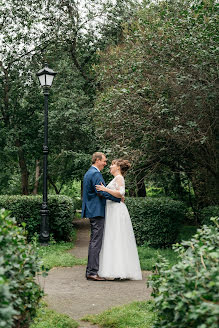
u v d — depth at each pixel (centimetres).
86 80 1488
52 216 891
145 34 803
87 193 544
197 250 240
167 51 754
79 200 2141
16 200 880
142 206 787
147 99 789
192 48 685
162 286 217
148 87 774
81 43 1537
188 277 207
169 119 730
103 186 536
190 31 682
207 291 186
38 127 1680
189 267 211
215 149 853
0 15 1605
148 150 870
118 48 1008
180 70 724
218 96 692
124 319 345
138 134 843
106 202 555
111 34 1470
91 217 534
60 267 616
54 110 1423
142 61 820
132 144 864
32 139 1705
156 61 762
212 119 784
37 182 2116
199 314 177
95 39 1509
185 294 183
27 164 2062
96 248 530
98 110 949
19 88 1680
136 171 919
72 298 428
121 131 858
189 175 1114
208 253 222
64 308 390
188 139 768
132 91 814
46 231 841
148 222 783
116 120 849
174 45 740
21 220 876
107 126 914
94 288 477
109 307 393
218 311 156
